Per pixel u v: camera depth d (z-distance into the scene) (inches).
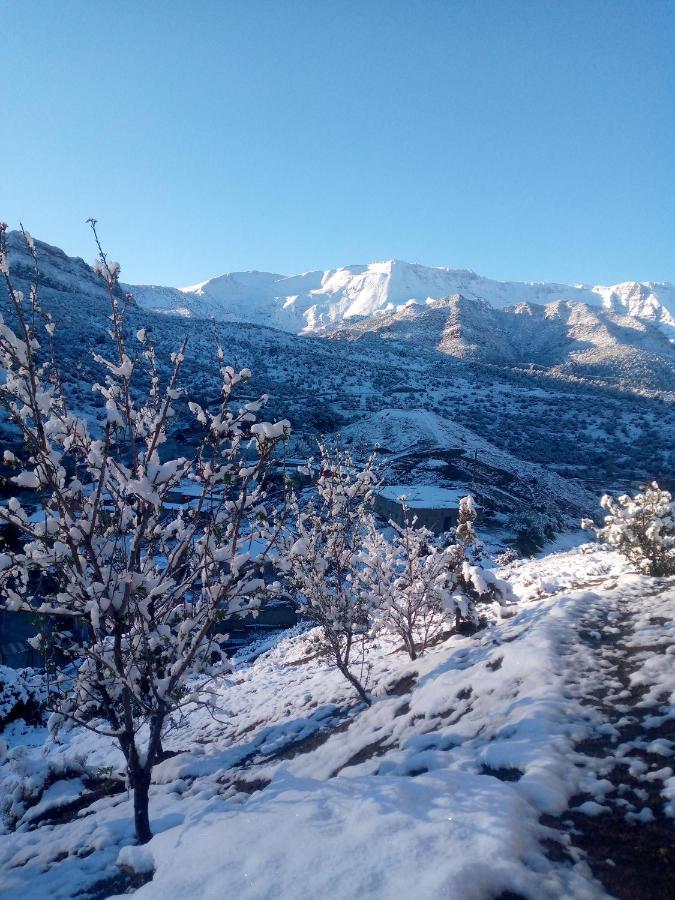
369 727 274.1
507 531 1587.1
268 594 261.3
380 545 393.4
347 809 152.4
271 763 284.0
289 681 480.4
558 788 155.7
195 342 4940.9
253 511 206.7
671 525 438.6
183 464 195.9
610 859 128.9
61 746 506.9
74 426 194.9
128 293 207.9
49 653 198.8
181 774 310.0
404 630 389.4
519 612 372.5
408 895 113.8
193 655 203.3
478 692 247.9
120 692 213.2
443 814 140.6
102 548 193.0
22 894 189.5
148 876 162.7
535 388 6318.9
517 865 121.9
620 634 277.9
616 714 196.5
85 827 253.1
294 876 129.4
